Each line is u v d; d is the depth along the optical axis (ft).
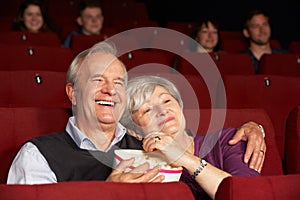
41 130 3.79
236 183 2.55
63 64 6.49
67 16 12.25
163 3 14.70
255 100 5.35
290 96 5.40
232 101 5.30
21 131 3.73
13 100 4.68
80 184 2.37
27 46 6.40
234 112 4.12
